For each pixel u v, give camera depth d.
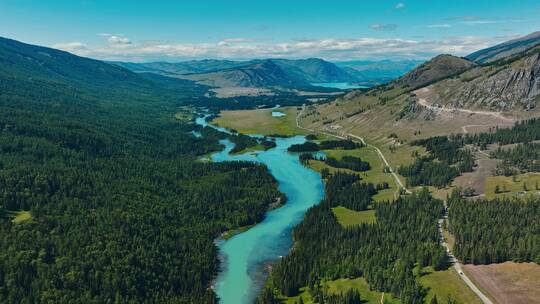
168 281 173.12
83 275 160.62
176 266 184.12
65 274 159.00
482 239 176.12
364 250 184.12
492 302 139.75
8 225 183.88
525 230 178.25
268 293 162.38
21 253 163.25
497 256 162.12
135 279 165.12
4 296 144.62
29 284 151.62
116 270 166.00
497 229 182.88
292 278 172.38
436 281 155.00
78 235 184.00
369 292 157.50
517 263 158.88
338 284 167.12
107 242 183.75
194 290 169.75
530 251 158.50
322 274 176.88
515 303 137.62
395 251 178.75
